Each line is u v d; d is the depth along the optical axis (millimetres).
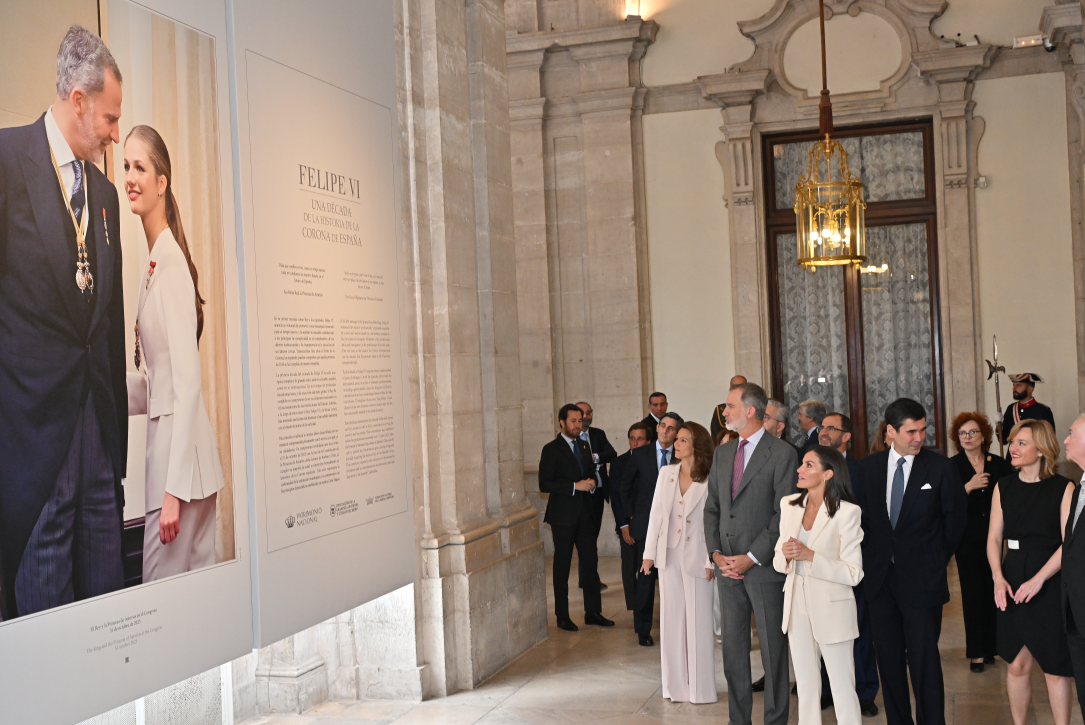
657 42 10734
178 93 3930
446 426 6047
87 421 3436
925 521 4535
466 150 6457
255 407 4301
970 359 9820
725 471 5062
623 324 10664
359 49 5270
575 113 10820
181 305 3906
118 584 3537
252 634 4258
